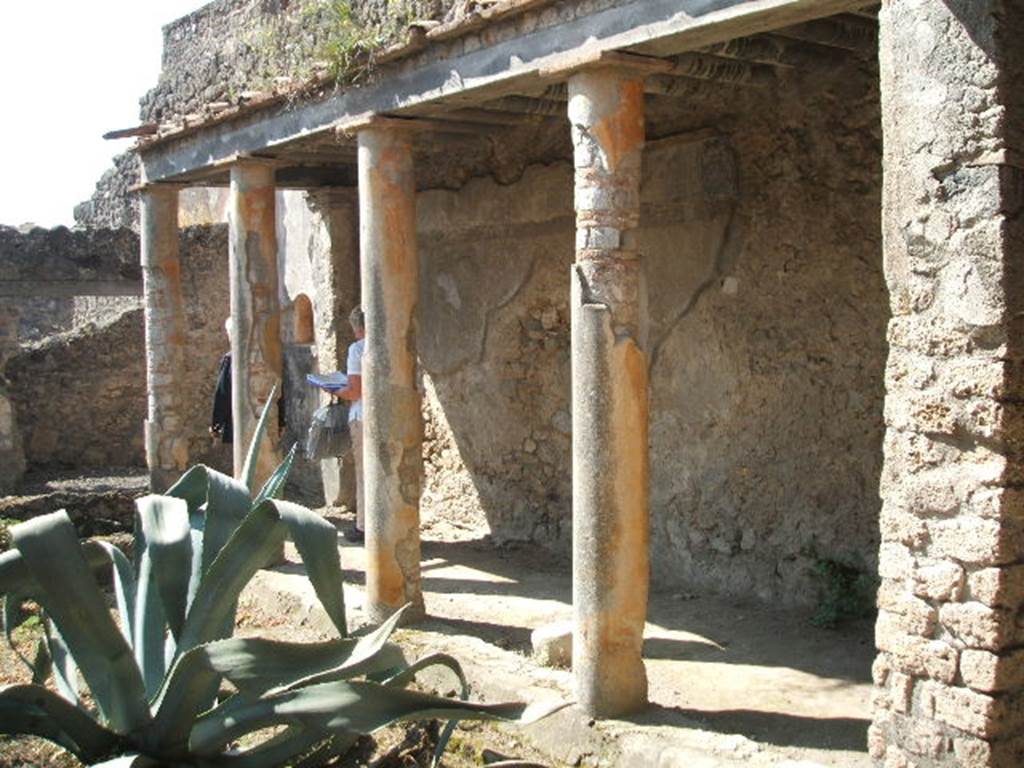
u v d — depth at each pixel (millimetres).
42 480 14680
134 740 4125
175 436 9773
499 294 8656
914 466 3846
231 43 8984
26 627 6855
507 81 5508
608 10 4910
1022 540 3693
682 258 7199
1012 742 3721
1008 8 3576
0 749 4793
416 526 6656
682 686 5594
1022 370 3643
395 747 4945
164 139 8742
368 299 6559
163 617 4641
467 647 6027
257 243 7980
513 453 8734
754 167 6727
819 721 5090
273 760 4227
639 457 5086
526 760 4965
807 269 6516
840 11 4395
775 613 6688
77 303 21797
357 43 6262
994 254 3592
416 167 9320
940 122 3693
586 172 5066
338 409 9047
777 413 6746
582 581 5094
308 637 6754
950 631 3770
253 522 4305
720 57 5551
